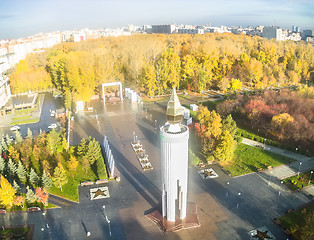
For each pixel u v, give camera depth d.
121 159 84.12
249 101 109.31
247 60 158.00
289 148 87.38
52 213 62.66
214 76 153.00
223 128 89.25
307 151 84.62
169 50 171.12
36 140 89.38
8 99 152.62
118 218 60.41
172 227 56.56
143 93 149.50
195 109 119.25
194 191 68.44
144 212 61.88
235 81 141.62
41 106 139.62
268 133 96.94
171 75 142.00
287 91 122.31
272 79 151.50
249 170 76.81
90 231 57.06
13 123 117.81
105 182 73.00
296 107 102.25
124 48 185.62
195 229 56.66
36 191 63.78
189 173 76.19
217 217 59.78
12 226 59.12
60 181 69.75
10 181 75.19
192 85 149.12
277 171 76.31
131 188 70.50
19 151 86.50
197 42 193.00
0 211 63.53
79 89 136.38
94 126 109.81
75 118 118.88
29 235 56.53
